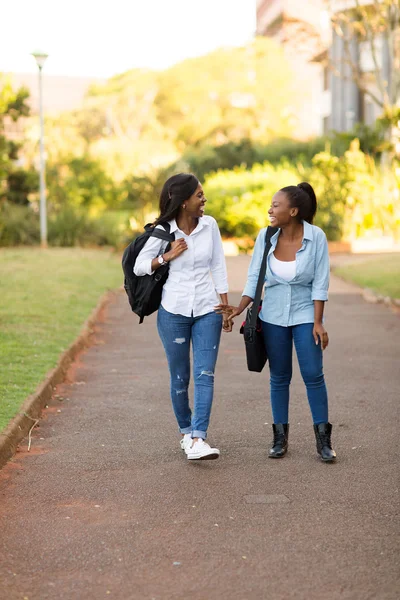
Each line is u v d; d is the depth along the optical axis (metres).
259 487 7.16
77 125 105.75
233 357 13.80
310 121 88.31
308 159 55.72
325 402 7.99
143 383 11.70
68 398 10.74
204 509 6.61
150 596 5.09
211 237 7.82
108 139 96.38
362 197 38.66
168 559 5.63
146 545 5.88
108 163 76.81
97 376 12.20
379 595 5.08
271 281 7.84
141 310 7.81
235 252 38.31
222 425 9.36
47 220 39.72
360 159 39.03
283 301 7.84
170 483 7.29
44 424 9.39
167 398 10.75
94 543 5.92
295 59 88.69
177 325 7.82
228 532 6.11
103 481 7.35
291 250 7.81
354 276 25.33
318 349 7.85
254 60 91.19
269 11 88.06
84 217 39.84
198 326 7.83
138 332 16.64
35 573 5.42
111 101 110.00
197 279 7.80
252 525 6.25
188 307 7.76
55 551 5.78
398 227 38.59
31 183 42.72
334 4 47.94
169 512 6.55
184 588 5.19
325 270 7.77
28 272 25.53
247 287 7.95
